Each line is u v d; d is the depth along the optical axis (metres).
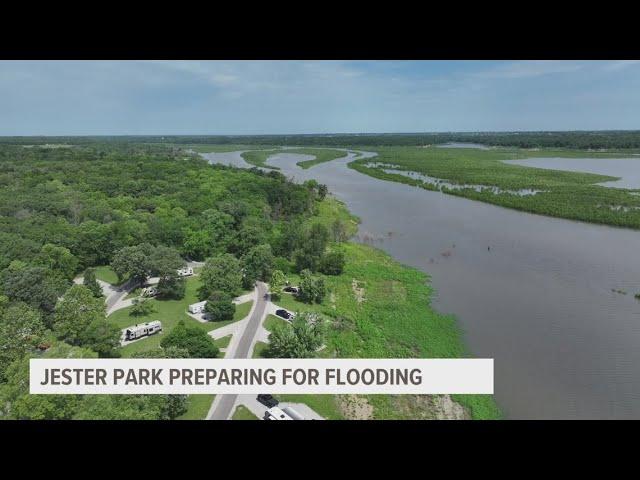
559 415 47.69
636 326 65.88
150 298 75.62
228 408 47.38
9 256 76.88
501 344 61.59
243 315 69.19
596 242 105.31
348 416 47.50
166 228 100.25
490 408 48.75
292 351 54.91
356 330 65.94
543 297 76.31
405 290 80.69
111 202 126.25
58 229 94.19
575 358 58.00
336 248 102.12
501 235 113.00
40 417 37.28
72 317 58.22
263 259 81.56
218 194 137.88
